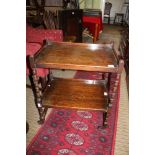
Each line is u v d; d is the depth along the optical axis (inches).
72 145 69.2
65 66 68.4
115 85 69.9
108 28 305.6
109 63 69.9
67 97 81.8
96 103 78.2
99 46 86.4
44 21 129.4
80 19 160.1
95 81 92.4
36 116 85.5
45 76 93.1
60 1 160.1
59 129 77.3
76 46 87.4
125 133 76.5
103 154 65.9
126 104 97.1
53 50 82.3
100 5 231.8
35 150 66.4
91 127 79.1
